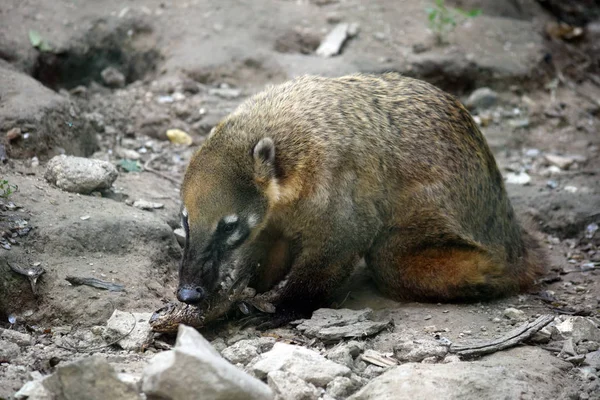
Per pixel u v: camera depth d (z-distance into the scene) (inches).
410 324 418.9
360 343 382.9
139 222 453.1
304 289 436.8
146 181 542.6
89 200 469.1
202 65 676.1
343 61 687.1
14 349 357.1
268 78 677.3
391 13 766.5
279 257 462.9
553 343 390.6
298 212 426.0
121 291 409.7
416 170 446.3
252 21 726.5
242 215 413.1
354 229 429.1
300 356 350.9
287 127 428.1
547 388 337.7
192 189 409.7
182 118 635.5
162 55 697.0
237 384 294.0
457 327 414.3
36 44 652.1
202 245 401.1
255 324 421.4
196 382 290.0
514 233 496.4
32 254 415.2
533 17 861.8
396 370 339.0
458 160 456.8
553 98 732.0
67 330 389.4
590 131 702.5
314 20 742.5
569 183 617.0
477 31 766.5
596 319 428.8
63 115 542.6
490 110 705.0
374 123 444.1
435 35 740.0
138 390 308.8
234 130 432.1
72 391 301.0
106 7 715.4
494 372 337.4
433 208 447.8
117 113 634.2
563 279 498.0
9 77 563.2
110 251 435.5
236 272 430.9
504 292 460.1
